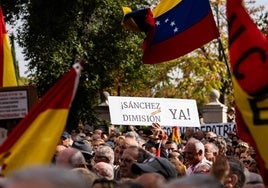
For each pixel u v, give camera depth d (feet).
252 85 22.88
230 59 23.95
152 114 62.08
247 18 23.84
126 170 29.48
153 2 117.60
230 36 24.07
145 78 117.50
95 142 49.88
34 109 21.21
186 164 39.45
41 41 107.14
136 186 17.81
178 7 43.73
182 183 11.98
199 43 43.14
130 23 44.75
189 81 150.82
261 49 23.18
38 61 107.76
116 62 112.47
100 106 112.88
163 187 12.23
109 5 110.01
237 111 24.40
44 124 21.12
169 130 72.18
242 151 47.44
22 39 108.88
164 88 154.40
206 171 32.99
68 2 107.96
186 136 61.57
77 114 110.22
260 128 22.62
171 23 43.91
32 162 20.86
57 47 107.24
